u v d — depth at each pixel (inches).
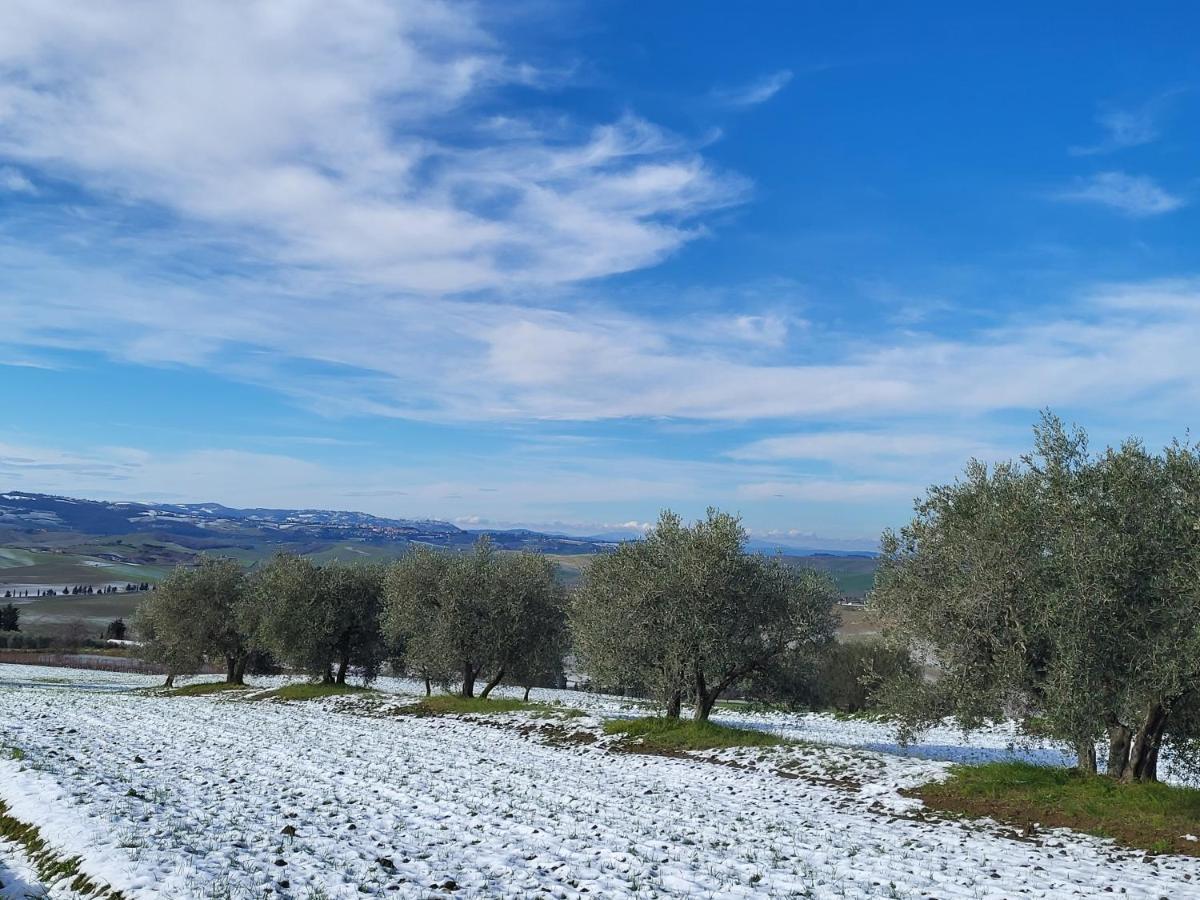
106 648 3880.4
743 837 637.3
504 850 554.3
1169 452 741.3
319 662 1973.4
